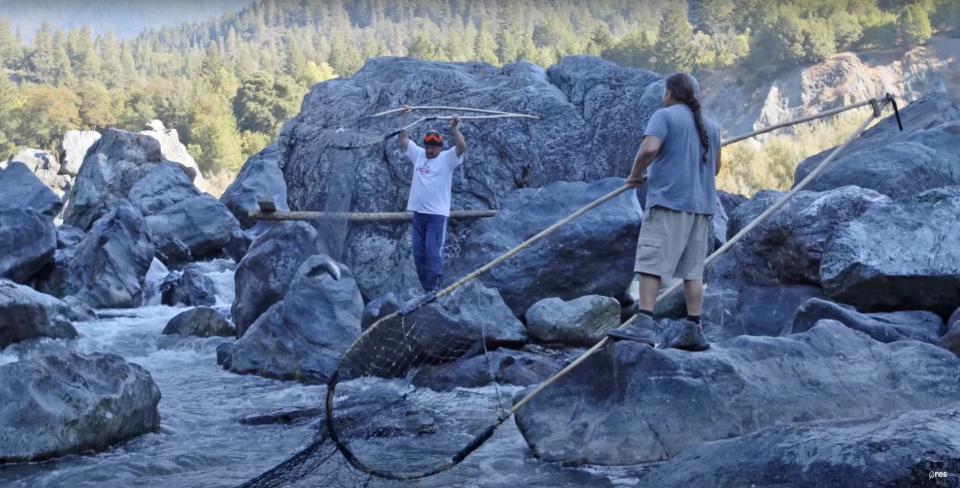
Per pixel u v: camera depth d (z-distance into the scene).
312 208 13.38
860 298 8.80
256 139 124.06
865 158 11.35
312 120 14.15
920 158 11.18
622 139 12.83
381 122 13.30
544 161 12.73
